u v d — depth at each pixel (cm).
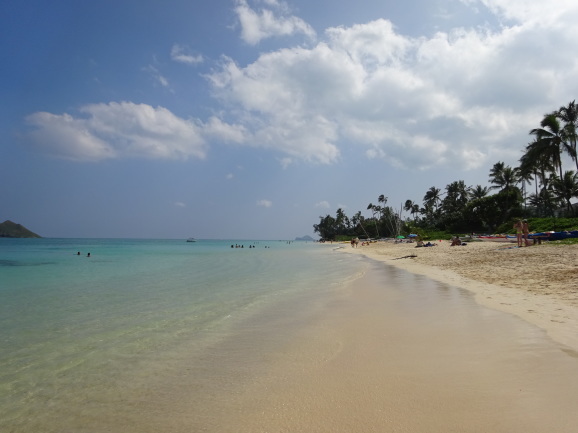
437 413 368
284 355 589
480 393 408
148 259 3647
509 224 5566
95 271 2223
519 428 331
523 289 1068
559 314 744
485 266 1783
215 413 399
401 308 914
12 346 660
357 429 347
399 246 6038
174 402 431
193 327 789
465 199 9675
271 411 397
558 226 4312
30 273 2092
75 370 543
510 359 509
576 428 326
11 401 444
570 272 1264
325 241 18025
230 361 570
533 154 4941
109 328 784
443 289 1193
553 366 474
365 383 456
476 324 714
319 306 995
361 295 1156
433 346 592
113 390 471
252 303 1060
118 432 367
